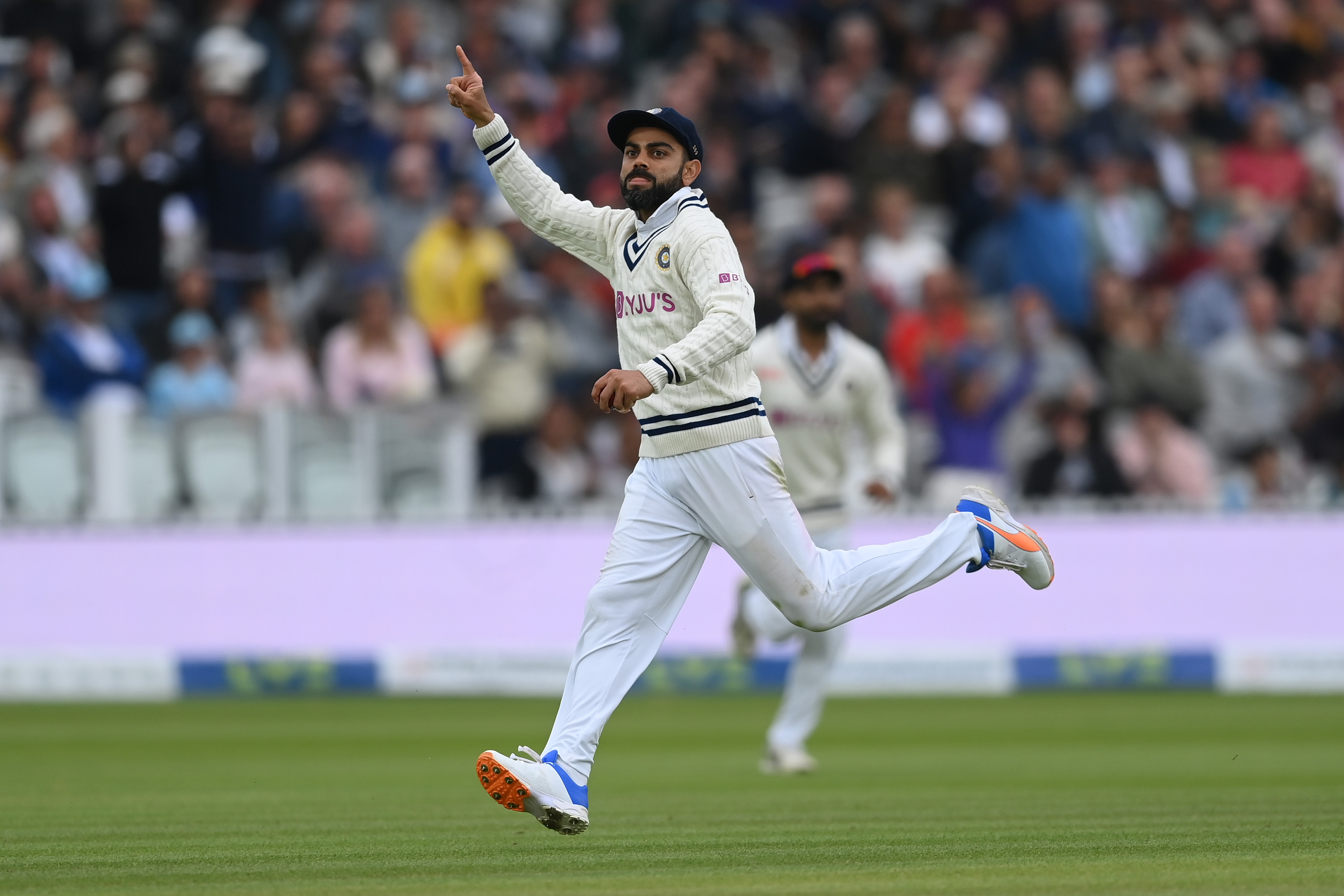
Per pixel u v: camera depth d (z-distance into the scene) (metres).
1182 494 48.06
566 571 43.22
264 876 14.86
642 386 14.87
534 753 15.87
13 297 45.50
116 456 41.78
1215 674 44.00
